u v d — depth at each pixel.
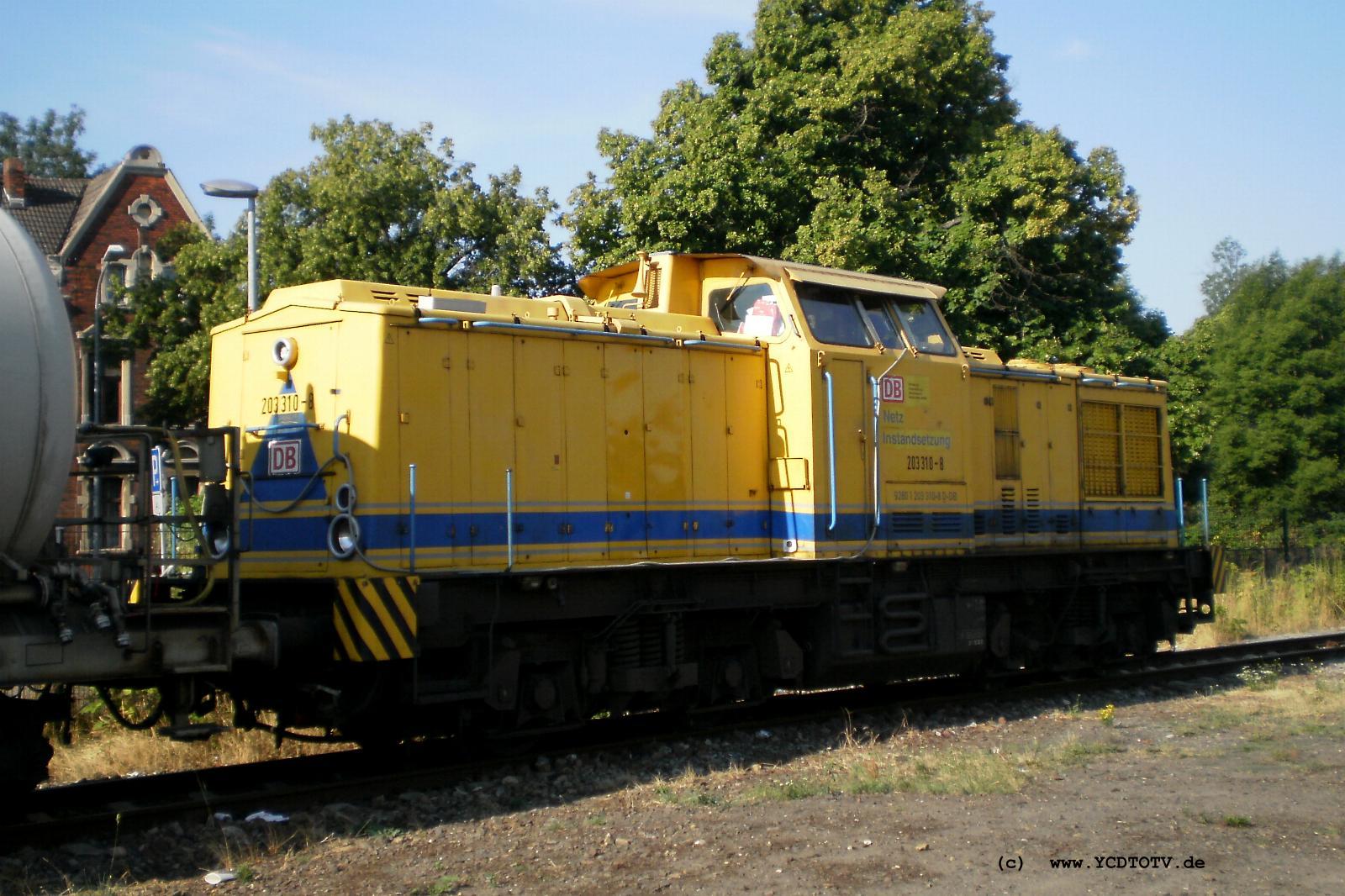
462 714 9.09
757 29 27.78
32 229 34.19
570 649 9.76
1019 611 13.84
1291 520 34.72
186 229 29.44
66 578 6.88
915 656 12.06
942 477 12.15
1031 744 10.02
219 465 7.79
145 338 26.61
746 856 6.59
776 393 11.25
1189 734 10.29
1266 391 41.12
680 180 22.45
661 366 10.61
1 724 6.99
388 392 8.85
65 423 6.66
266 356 9.60
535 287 24.33
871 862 6.42
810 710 11.99
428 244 24.06
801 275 11.32
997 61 30.41
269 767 8.93
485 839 7.20
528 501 9.60
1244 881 6.05
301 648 8.43
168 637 7.35
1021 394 13.93
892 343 11.98
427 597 8.38
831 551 10.99
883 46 25.52
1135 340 25.62
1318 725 10.33
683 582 10.21
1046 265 25.64
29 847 6.86
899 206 24.14
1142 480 15.63
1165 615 15.42
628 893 6.01
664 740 10.12
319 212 24.64
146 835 7.13
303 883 6.32
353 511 8.73
